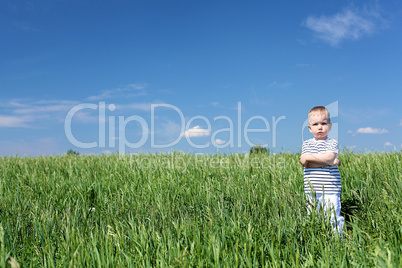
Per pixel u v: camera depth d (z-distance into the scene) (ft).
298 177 19.10
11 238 12.04
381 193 15.16
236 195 16.07
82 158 32.35
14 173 25.04
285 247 10.64
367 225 12.68
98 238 11.86
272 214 13.41
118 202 16.71
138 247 10.89
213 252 9.99
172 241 11.04
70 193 18.72
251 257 10.30
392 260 8.54
